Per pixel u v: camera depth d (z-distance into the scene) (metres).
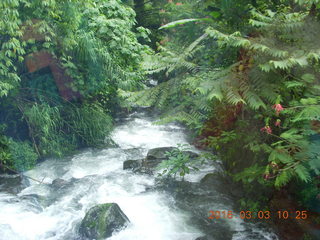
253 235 3.59
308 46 2.93
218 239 3.57
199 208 4.25
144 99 3.38
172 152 5.65
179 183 4.94
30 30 5.76
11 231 3.76
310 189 3.57
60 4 5.86
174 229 3.81
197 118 3.37
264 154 3.92
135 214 4.16
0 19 4.86
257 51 3.08
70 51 6.66
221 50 3.99
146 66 3.34
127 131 8.32
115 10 7.81
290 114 3.13
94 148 7.00
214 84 2.96
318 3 3.12
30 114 5.91
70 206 4.44
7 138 5.80
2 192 4.81
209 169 5.48
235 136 4.17
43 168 5.89
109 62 7.14
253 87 3.03
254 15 3.61
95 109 7.35
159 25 13.42
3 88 5.43
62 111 6.78
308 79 2.83
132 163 5.80
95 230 3.65
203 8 5.61
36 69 6.26
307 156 2.66
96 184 5.08
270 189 4.00
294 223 3.52
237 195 4.47
